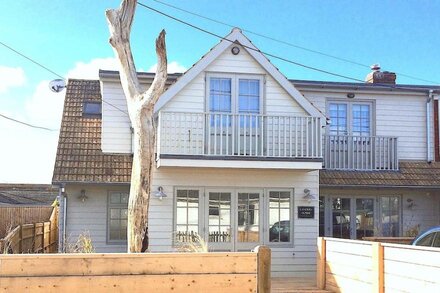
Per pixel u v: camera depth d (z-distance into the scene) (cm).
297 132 1406
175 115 1355
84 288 673
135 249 902
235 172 1431
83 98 1697
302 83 1619
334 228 1630
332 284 1086
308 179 1464
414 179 1605
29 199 3262
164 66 911
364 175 1585
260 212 1434
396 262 875
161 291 689
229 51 1455
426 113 1720
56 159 1443
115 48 943
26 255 665
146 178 912
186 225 1399
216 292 700
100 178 1405
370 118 1692
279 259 1425
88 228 1491
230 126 1395
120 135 1505
